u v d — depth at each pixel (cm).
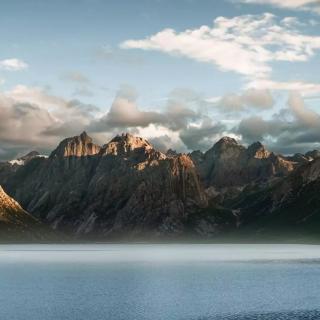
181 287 14788
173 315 10300
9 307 11344
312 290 13962
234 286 14912
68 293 13575
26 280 16862
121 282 16162
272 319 9769
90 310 10919
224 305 11494
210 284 15475
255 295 13075
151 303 11825
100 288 14638
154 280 16750
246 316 10112
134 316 10212
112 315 10338
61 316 10244
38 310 10931
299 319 9750
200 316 10156
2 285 15400
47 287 14900
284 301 12025
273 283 15612
